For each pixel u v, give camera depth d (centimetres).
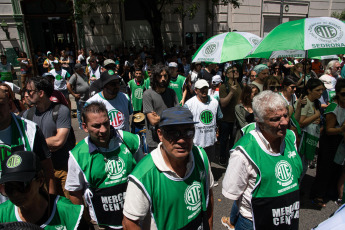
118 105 322
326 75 559
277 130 179
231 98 449
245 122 385
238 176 192
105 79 305
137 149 228
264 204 187
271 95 185
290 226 194
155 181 158
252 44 445
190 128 150
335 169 351
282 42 295
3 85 345
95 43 1327
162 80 356
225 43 443
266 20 1716
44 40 1499
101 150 210
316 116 327
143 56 1230
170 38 1443
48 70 1116
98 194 212
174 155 151
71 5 1271
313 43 279
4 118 197
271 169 186
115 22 1336
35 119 264
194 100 380
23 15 1206
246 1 1569
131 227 159
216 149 559
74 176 211
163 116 152
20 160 134
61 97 315
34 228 111
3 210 149
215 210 346
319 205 346
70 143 292
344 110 309
